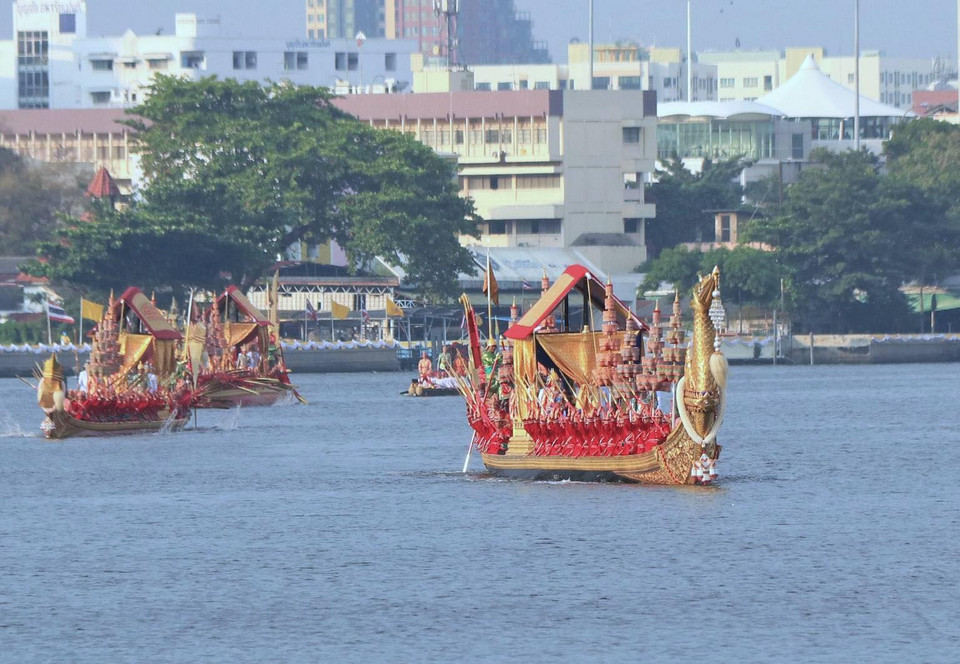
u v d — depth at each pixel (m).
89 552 156.12
